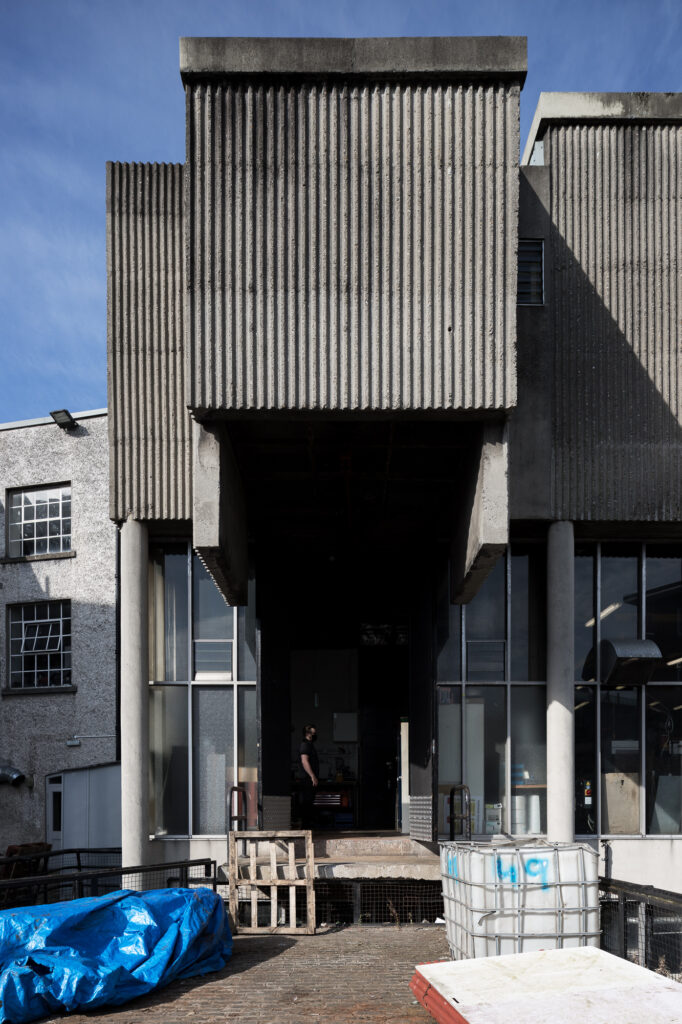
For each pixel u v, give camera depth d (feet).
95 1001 23.13
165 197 38.78
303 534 44.52
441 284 31.14
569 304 38.83
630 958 28.48
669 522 38.58
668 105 39.09
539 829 40.27
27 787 58.85
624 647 40.14
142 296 38.58
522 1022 17.20
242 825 40.19
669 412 38.68
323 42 31.14
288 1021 22.50
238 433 34.40
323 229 31.22
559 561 38.45
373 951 29.73
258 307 31.07
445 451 35.99
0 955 22.71
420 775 40.22
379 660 48.01
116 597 58.23
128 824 38.17
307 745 43.37
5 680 60.75
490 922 25.00
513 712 41.14
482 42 31.09
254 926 32.71
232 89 31.35
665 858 39.78
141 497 38.32
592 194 39.17
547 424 38.32
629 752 40.91
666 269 39.04
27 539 61.82
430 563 39.91
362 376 30.99
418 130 31.32
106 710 57.52
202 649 41.96
